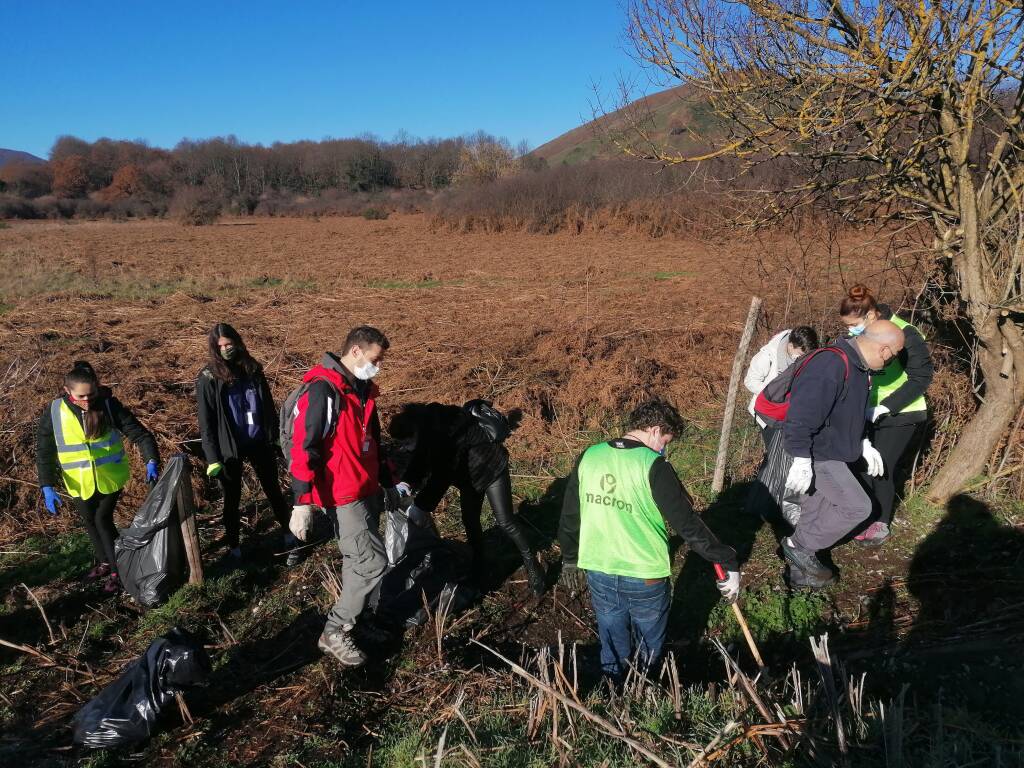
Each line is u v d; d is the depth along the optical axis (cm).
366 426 395
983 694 368
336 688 384
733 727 300
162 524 449
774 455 537
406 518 470
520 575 499
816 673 400
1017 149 487
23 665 405
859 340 421
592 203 3262
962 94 475
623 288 1590
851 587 477
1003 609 439
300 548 510
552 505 591
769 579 486
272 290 1677
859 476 491
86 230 4328
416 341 1066
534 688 356
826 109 462
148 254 2617
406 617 440
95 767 332
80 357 997
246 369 485
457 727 338
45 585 488
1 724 362
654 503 333
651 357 927
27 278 1812
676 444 695
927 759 292
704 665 417
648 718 327
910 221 560
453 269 2062
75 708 373
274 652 421
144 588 450
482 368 900
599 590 351
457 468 449
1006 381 519
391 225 4369
